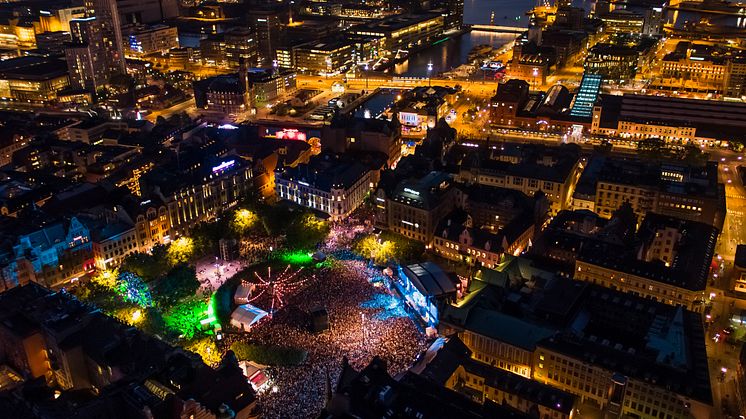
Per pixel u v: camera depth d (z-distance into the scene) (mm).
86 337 198125
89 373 199375
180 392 167875
